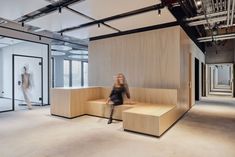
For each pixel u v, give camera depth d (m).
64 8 3.73
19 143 3.04
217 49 10.09
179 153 2.68
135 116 3.59
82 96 5.09
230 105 6.85
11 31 5.73
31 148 2.85
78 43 8.12
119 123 4.30
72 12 3.98
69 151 2.75
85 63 13.06
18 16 4.23
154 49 5.16
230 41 9.75
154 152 2.72
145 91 4.88
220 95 10.26
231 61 9.78
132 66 5.59
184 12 4.53
